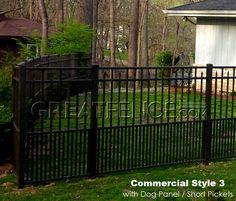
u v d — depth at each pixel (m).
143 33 35.97
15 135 7.22
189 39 43.66
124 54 48.06
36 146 6.76
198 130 8.11
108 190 6.66
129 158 7.51
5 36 21.98
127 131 7.51
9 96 8.38
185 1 44.41
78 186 6.82
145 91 16.67
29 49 16.56
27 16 41.81
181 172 7.59
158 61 23.81
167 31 43.66
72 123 10.27
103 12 40.41
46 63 12.66
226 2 18.38
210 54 18.86
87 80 7.03
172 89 17.48
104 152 7.57
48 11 43.12
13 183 6.90
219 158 8.40
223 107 13.59
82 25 17.86
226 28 18.34
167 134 7.83
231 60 18.28
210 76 8.12
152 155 7.73
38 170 7.02
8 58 13.12
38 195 6.40
